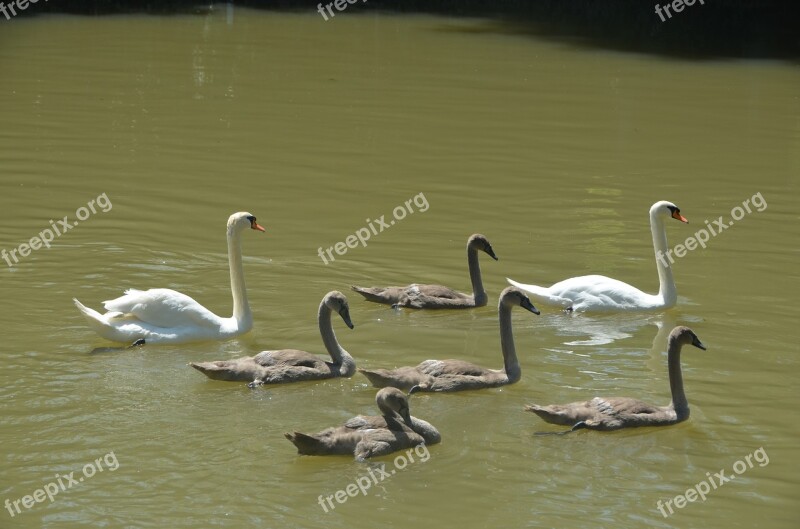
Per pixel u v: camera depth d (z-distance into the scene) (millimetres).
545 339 16438
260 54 37875
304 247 20172
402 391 14438
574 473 12539
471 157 26281
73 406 13719
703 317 17312
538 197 23359
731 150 27328
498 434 13430
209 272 18766
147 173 24391
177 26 42875
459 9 49250
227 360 15305
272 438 13086
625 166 25781
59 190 22938
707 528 11484
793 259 19891
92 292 17562
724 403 14328
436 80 34500
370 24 44594
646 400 14320
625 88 34094
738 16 48656
